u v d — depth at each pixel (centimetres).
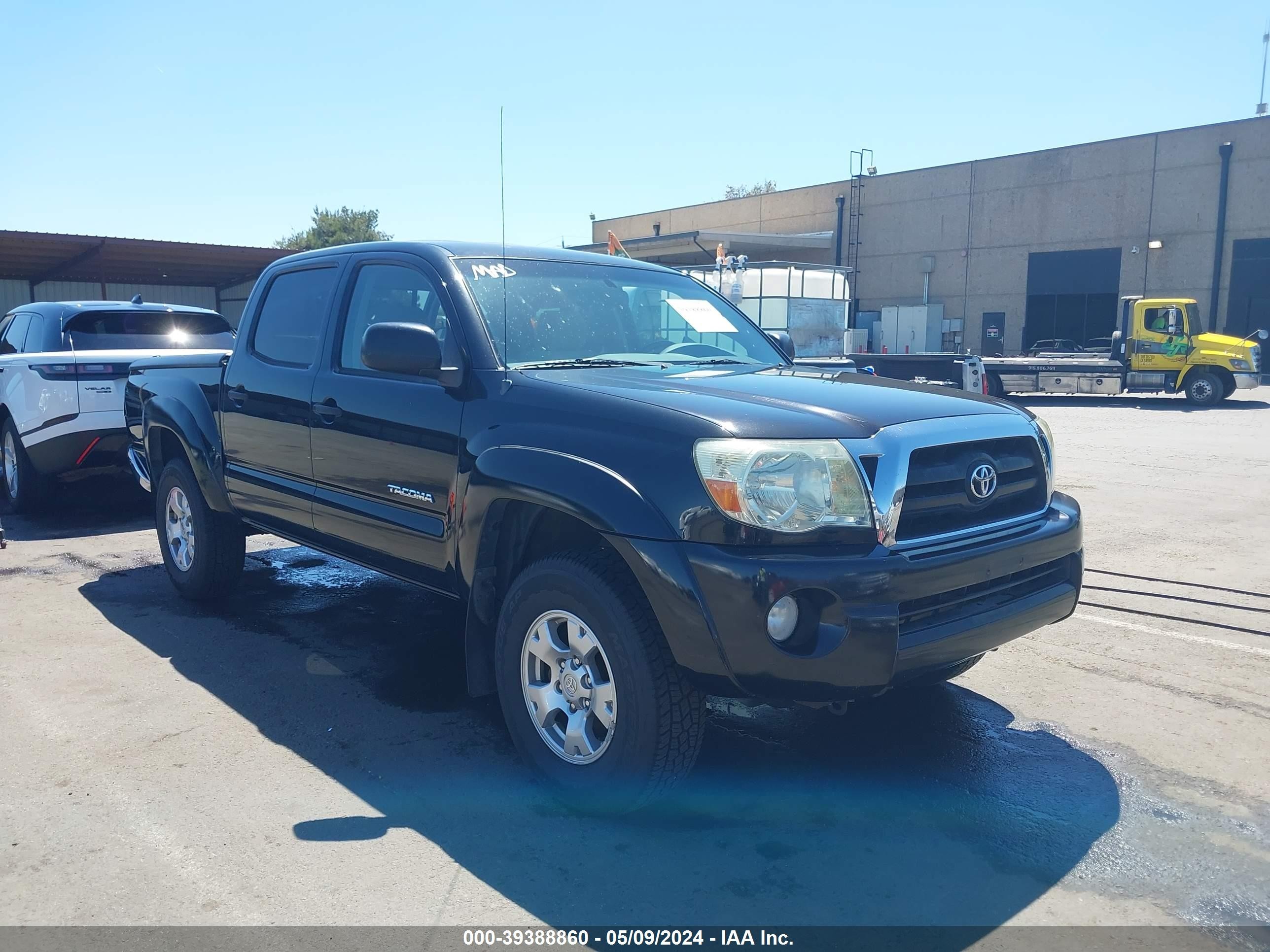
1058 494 370
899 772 349
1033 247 3559
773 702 282
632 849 295
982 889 275
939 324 3819
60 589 581
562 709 321
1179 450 1288
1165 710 406
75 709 398
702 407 298
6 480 841
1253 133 3033
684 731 296
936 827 310
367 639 493
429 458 359
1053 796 331
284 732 378
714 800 327
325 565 648
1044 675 448
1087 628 517
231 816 312
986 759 360
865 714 404
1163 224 3238
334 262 447
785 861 289
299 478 440
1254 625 520
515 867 284
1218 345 2131
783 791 334
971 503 310
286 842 297
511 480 315
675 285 460
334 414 409
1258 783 340
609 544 288
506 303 380
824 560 274
